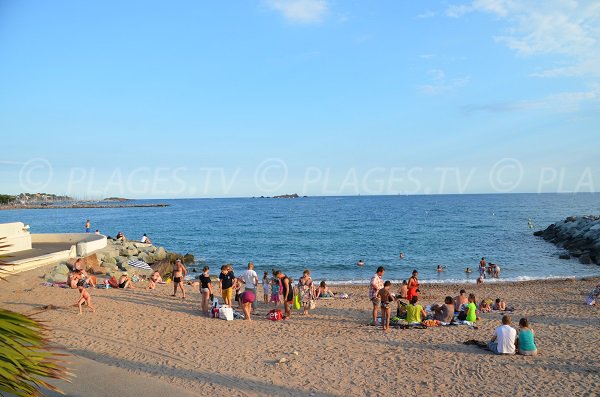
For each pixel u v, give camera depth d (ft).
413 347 36.99
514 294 67.26
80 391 25.70
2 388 11.05
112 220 318.24
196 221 292.20
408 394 27.43
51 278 62.69
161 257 113.80
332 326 44.96
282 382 29.25
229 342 38.40
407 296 53.06
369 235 186.60
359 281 90.48
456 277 95.45
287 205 569.23
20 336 11.99
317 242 165.58
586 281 82.43
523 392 27.43
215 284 78.13
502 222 242.99
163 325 43.50
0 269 14.64
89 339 37.96
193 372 30.91
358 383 29.14
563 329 42.88
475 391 27.71
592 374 30.04
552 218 268.21
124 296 56.34
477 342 37.47
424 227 219.61
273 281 54.80
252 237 187.42
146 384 27.22
